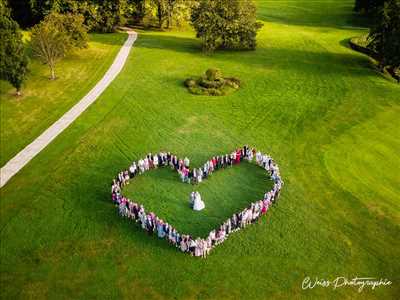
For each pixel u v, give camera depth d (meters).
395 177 41.25
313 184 39.78
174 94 57.06
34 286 29.48
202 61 68.38
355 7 95.88
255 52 72.81
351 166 42.72
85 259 31.58
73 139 46.53
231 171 41.59
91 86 58.69
